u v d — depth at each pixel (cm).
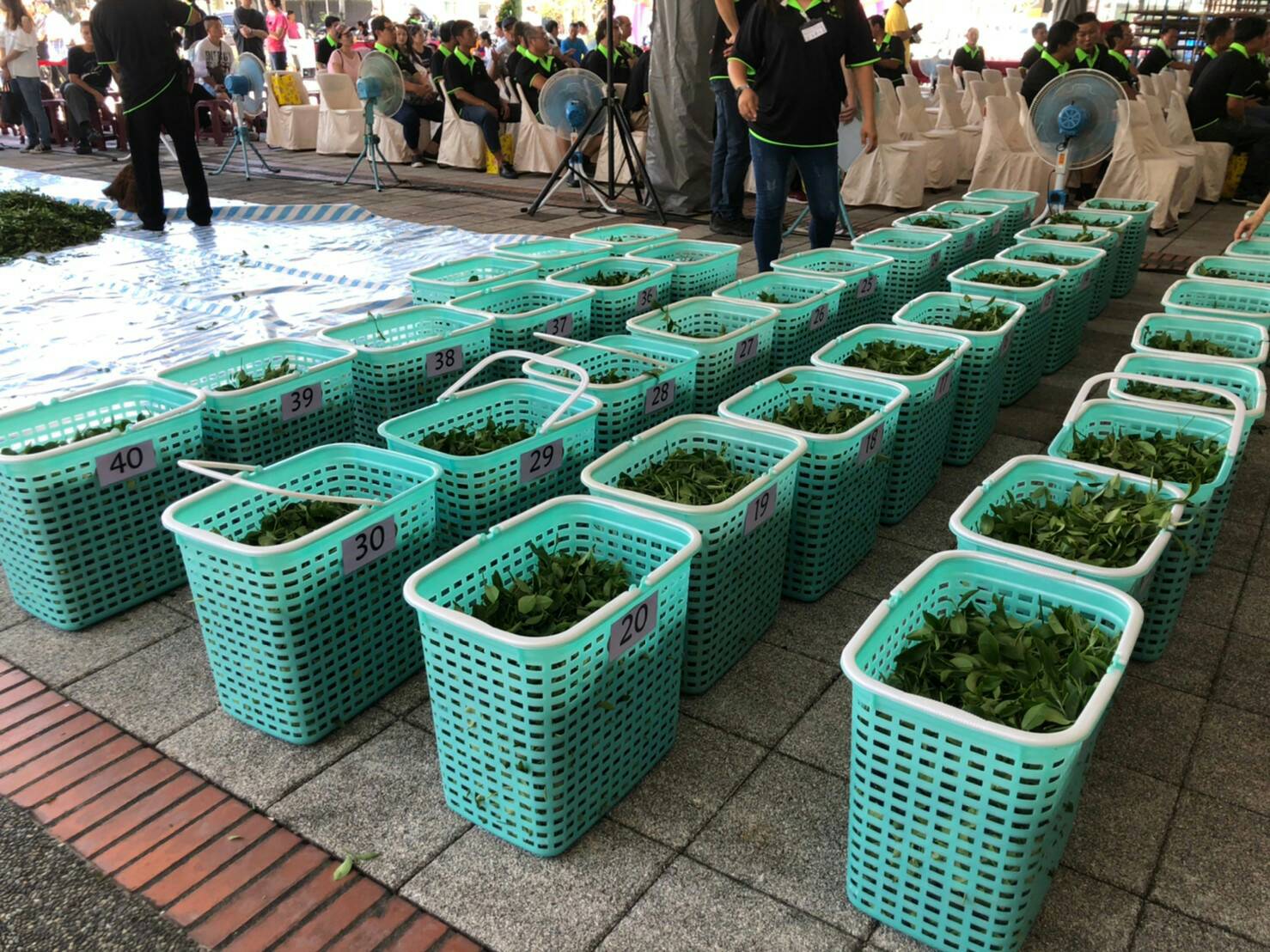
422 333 411
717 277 513
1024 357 463
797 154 557
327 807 230
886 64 1162
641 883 210
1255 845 219
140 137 806
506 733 203
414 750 251
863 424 296
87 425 319
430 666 210
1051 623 204
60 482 278
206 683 276
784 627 305
